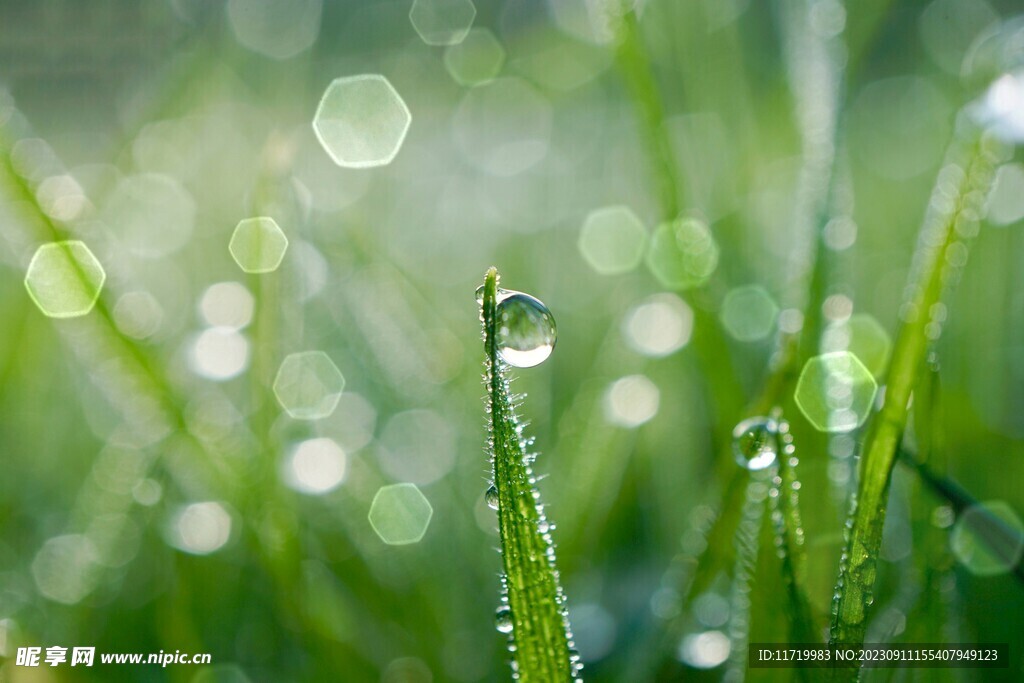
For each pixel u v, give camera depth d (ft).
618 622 0.55
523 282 0.88
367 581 0.55
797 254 0.56
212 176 1.00
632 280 0.82
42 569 0.56
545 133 1.27
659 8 0.85
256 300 0.57
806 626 0.48
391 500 0.57
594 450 0.58
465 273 0.91
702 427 0.60
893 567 0.54
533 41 1.31
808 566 0.52
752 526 0.51
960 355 0.61
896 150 1.14
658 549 0.57
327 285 0.66
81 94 1.21
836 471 0.54
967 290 0.63
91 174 1.03
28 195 0.56
